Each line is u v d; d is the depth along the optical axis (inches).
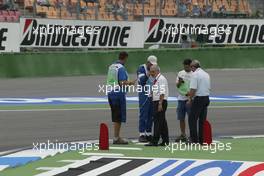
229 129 1702.8
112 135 1573.6
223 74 3238.2
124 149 1314.0
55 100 2383.1
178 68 3284.9
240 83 2952.8
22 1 3181.6
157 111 1347.2
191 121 1376.7
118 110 1392.7
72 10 3255.4
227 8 3604.8
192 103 1368.1
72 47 3149.6
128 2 3388.3
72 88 2738.7
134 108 2151.8
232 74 3240.7
